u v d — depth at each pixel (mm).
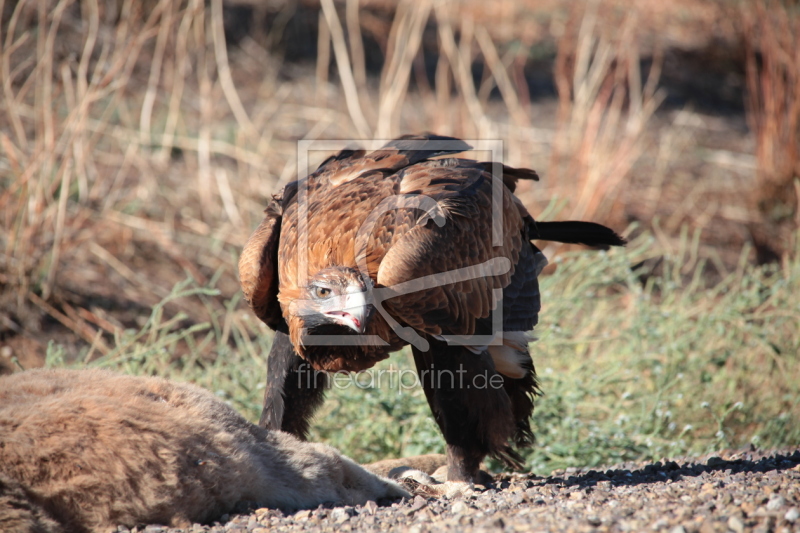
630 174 34219
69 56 21969
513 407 13984
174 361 19516
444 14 31188
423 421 15438
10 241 20641
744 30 38844
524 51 41938
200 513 9422
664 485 10672
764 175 32469
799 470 11250
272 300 13039
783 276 22797
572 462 15156
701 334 19047
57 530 8484
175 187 27203
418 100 38562
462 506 9828
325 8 31203
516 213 14516
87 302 21484
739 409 16344
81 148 22594
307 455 10680
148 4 30641
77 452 8703
